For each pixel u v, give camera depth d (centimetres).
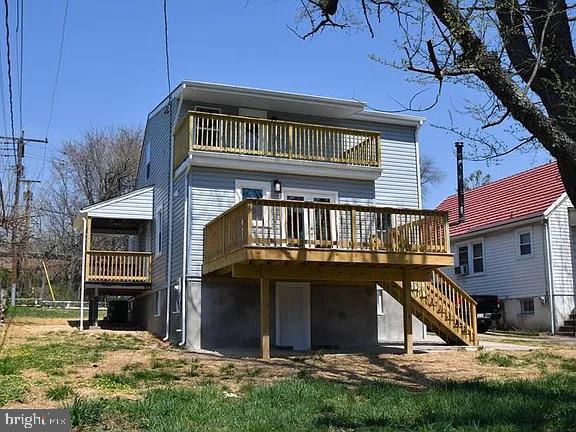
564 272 2330
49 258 4619
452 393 869
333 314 1792
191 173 1725
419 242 1470
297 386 900
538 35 732
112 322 2580
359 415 732
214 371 1152
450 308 1672
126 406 739
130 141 5506
